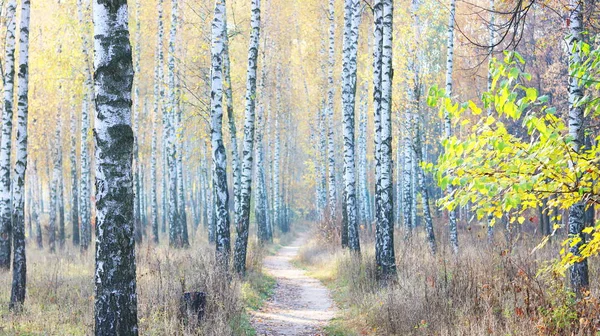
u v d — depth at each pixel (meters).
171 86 24.41
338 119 45.19
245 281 14.73
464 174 4.28
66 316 9.55
